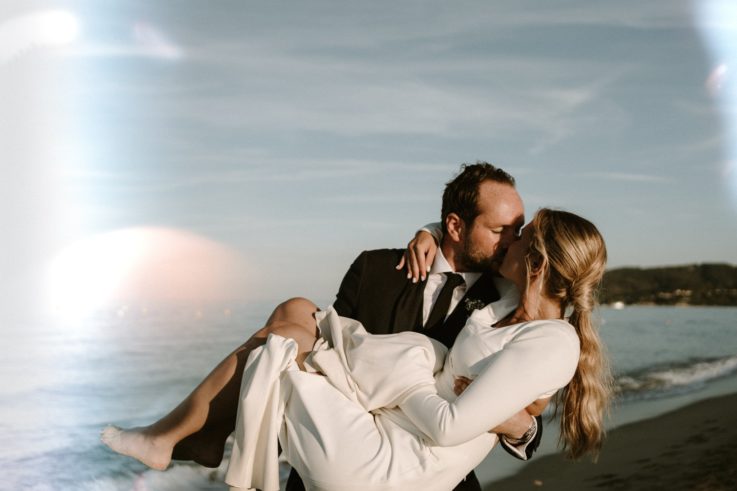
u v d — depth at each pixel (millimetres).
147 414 11352
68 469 8273
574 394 2760
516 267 2750
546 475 6637
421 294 2939
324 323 2746
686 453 7242
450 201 2973
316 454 2387
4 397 11938
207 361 15625
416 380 2514
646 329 18406
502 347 2510
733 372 12398
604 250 2738
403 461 2398
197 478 7387
